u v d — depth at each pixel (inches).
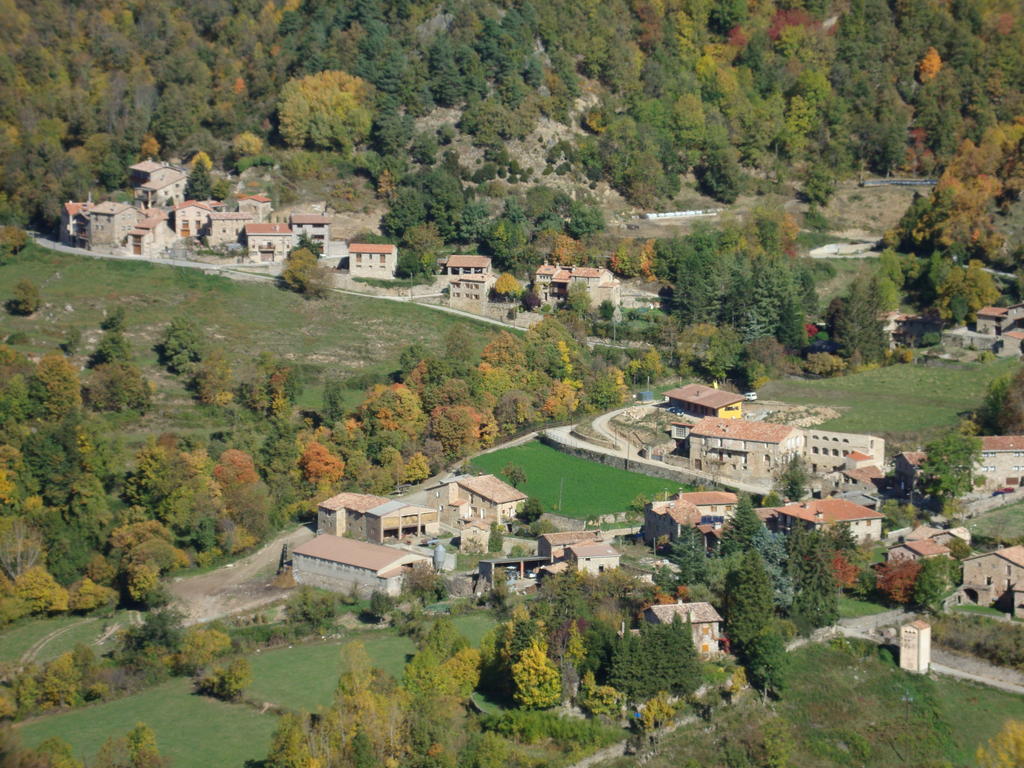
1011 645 7470.5
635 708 7037.4
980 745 6860.2
